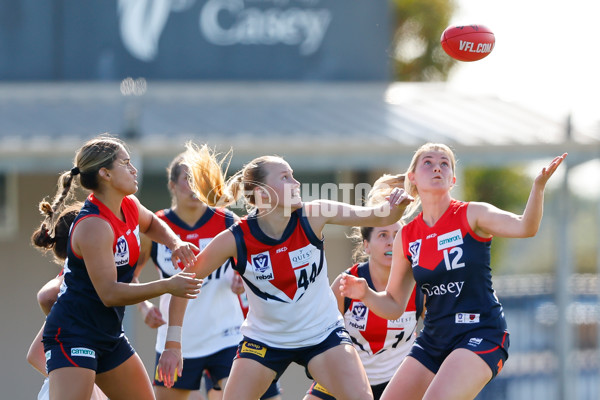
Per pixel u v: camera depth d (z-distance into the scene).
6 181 44.94
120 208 17.83
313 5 50.56
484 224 17.33
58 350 17.39
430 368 18.08
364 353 21.00
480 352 17.11
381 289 20.95
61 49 48.38
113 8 48.75
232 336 23.42
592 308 52.34
